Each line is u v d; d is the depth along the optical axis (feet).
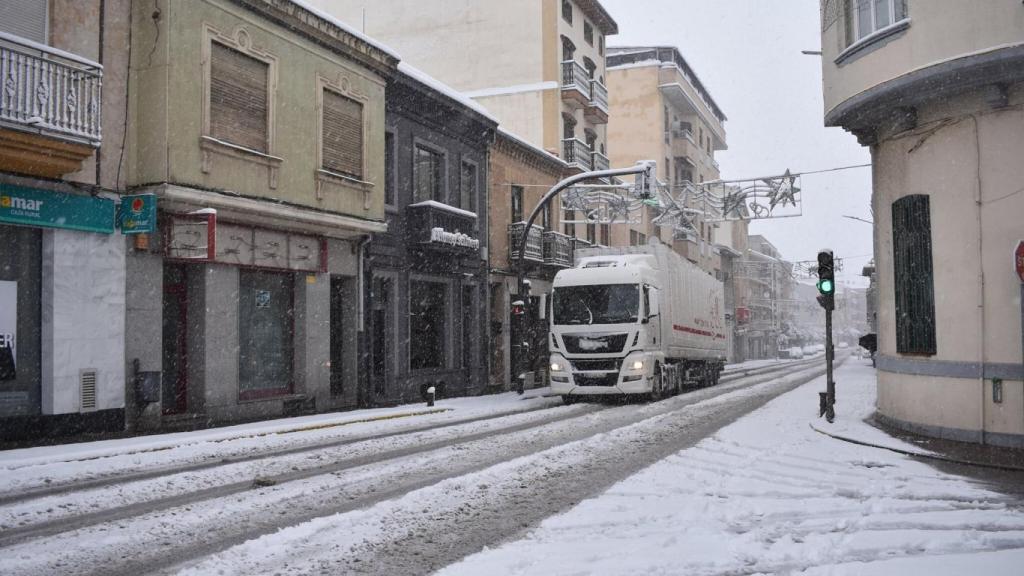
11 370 40.86
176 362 50.57
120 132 45.83
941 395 41.16
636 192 72.28
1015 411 37.96
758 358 304.30
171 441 38.65
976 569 17.83
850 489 27.35
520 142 95.35
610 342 66.03
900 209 44.83
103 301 44.37
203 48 48.75
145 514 23.56
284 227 57.57
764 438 41.52
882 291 47.70
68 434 42.27
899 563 18.42
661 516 23.29
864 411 56.18
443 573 17.61
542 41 112.27
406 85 71.46
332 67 60.59
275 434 44.29
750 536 21.04
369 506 24.93
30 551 19.35
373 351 69.72
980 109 39.93
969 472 31.48
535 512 24.14
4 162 39.40
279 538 20.66
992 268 39.27
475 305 86.53
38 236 42.32
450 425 49.67
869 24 44.68
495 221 91.30
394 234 71.97
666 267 75.61
